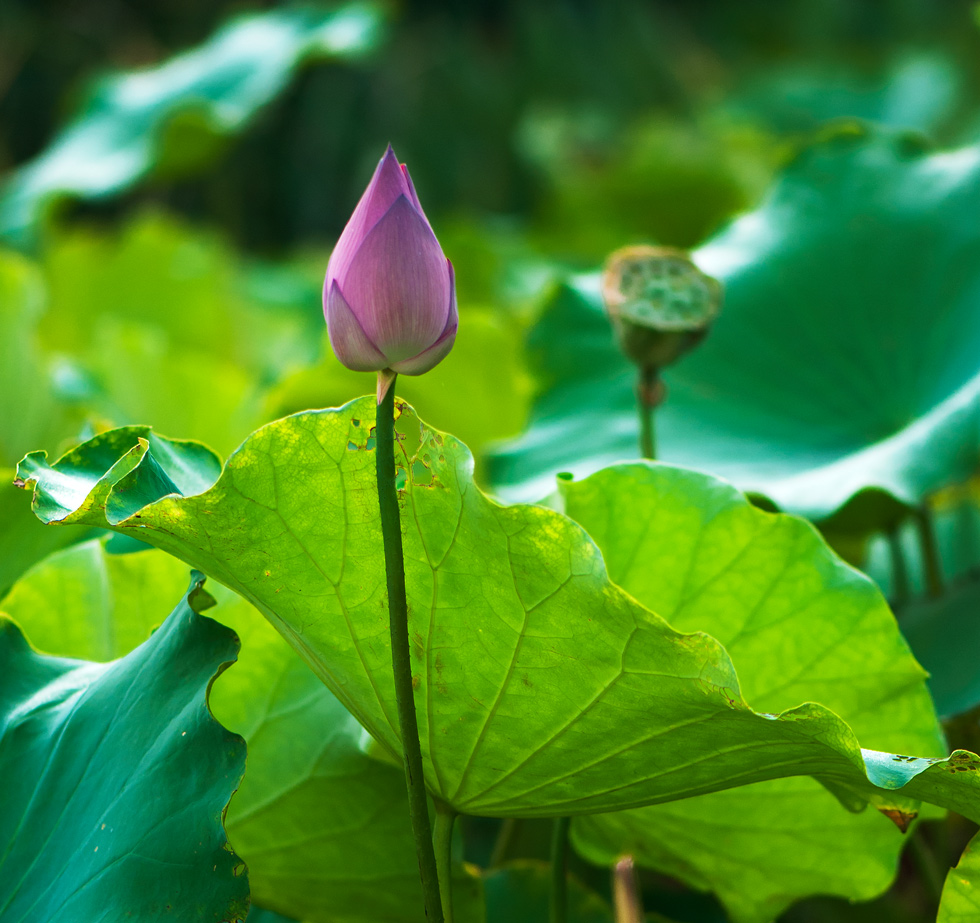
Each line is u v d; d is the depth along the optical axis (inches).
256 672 85.6
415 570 77.7
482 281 212.4
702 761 78.5
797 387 108.2
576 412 110.7
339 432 76.8
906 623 96.4
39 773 82.0
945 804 77.4
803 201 120.3
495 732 78.9
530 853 99.0
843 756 76.4
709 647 75.9
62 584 89.0
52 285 241.0
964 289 106.7
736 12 738.8
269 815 85.2
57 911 78.7
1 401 152.8
